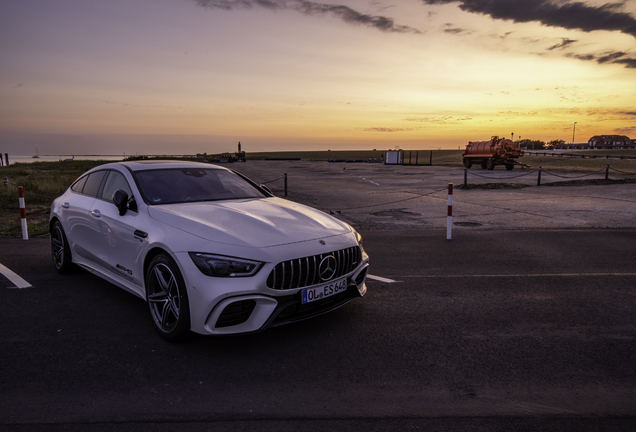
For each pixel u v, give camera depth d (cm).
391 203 1301
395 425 232
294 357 315
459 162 5744
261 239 321
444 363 306
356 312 408
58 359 309
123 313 402
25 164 4247
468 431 227
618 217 1002
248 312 307
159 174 436
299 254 320
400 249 681
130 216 385
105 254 421
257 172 3262
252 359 312
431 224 926
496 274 540
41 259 610
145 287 359
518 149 3375
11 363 302
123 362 305
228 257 303
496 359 313
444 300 442
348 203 1300
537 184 1866
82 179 519
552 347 333
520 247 695
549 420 238
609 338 350
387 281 509
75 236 479
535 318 394
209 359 312
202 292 302
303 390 269
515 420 238
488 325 377
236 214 364
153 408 248
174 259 317
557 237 773
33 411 243
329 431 227
